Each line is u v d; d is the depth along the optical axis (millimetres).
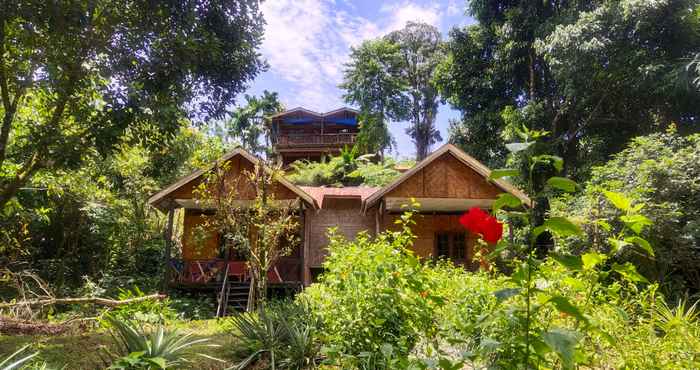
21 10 6258
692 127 16500
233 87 9609
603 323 2939
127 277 14727
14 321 6859
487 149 22797
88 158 9430
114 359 4371
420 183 13711
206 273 14312
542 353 1879
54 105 8469
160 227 18750
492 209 1854
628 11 15547
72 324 7094
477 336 3307
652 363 2930
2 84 7883
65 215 14773
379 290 3900
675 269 8703
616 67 16578
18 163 10039
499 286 4395
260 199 9648
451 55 23953
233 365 4895
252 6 9141
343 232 16078
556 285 2982
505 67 21516
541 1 20391
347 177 24906
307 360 4844
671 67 15641
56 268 14086
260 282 9133
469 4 23484
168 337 4852
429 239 15914
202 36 8422
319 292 5383
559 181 1710
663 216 8344
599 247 7582
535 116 19172
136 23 7812
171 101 8258
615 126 19500
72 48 7148
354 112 33938
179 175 17531
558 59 17672
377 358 3664
